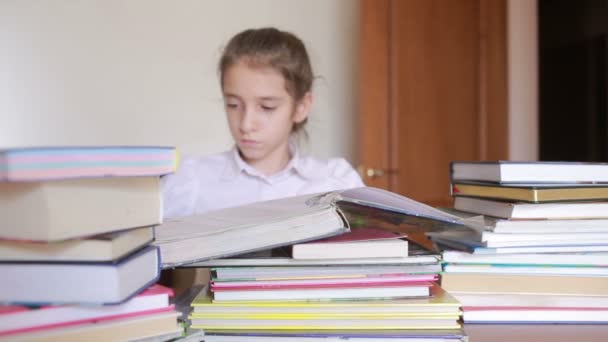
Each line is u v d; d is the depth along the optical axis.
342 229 0.59
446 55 3.11
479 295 0.69
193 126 3.13
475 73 3.14
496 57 3.12
